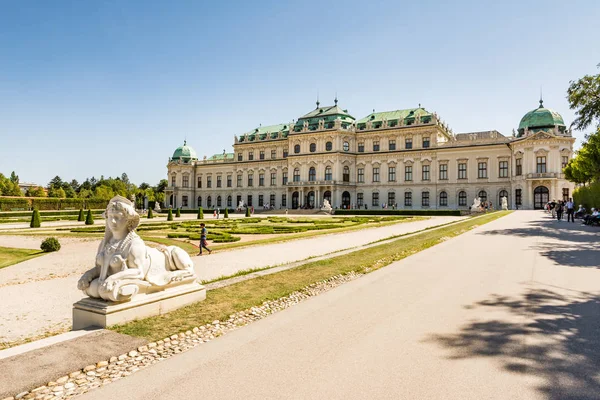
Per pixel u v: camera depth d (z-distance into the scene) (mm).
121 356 6609
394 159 93938
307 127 101562
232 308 9523
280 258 20703
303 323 8609
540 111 78562
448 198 87375
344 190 97312
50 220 64125
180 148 131250
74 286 15281
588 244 20594
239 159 119375
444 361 6434
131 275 8234
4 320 10977
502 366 6184
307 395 5383
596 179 48688
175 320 8492
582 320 8273
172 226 43375
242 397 5336
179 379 5895
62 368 5996
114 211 8398
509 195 80938
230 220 57062
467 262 15891
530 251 18453
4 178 141750
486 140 83625
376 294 11070
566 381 5637
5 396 5168
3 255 24516
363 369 6191
